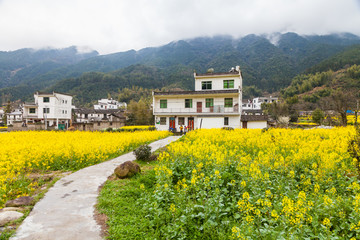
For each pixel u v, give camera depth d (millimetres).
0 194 6570
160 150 13820
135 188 7195
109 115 59500
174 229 4484
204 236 4469
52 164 10844
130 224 4977
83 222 5074
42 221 5098
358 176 6785
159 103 33969
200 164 7379
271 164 7758
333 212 4703
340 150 9211
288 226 4324
